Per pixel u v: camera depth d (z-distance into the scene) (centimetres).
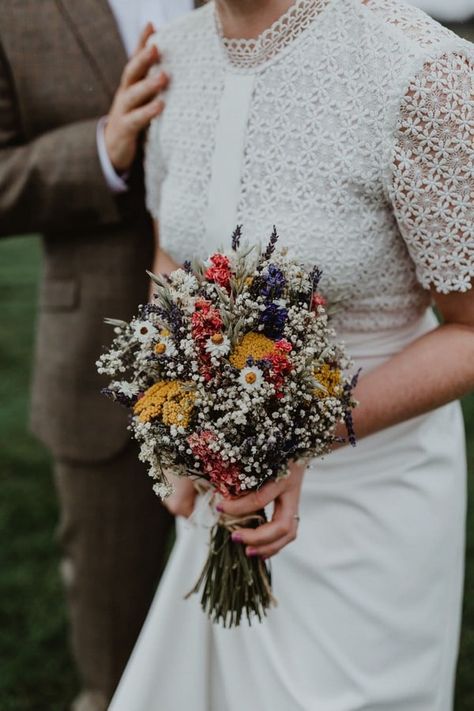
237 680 190
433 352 160
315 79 156
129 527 255
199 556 194
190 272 147
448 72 142
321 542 180
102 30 230
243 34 165
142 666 198
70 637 302
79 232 242
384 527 177
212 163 170
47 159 226
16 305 666
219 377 138
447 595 185
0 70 235
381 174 151
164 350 140
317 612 180
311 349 140
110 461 248
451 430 189
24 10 229
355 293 165
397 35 147
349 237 157
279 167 161
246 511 156
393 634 177
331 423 147
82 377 245
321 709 176
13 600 320
